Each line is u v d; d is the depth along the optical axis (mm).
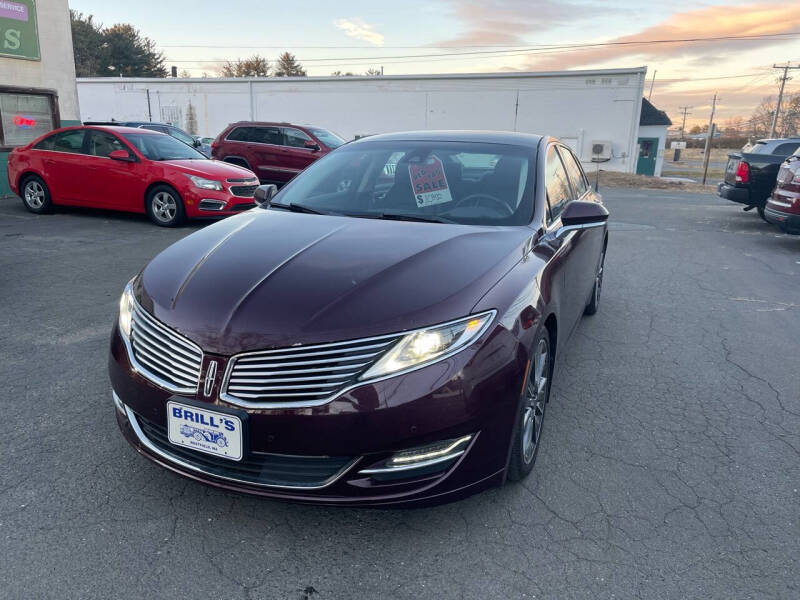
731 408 3699
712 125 24641
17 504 2531
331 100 31344
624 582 2213
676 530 2518
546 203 3496
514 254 2832
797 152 9531
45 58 12133
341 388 2156
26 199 10109
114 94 33719
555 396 3801
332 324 2211
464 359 2254
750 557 2365
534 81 28922
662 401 3770
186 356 2283
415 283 2418
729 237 10297
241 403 2174
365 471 2195
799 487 2863
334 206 3551
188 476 2357
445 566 2271
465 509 2617
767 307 5973
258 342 2188
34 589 2086
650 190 21047
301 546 2357
